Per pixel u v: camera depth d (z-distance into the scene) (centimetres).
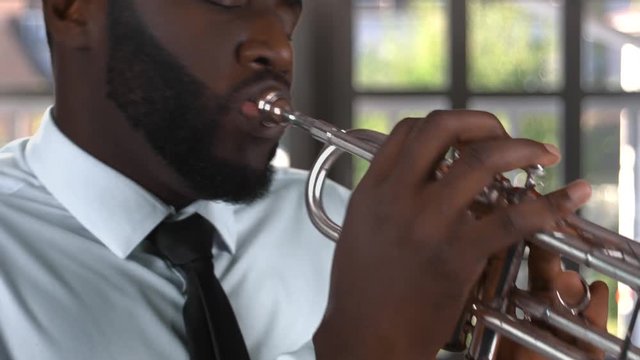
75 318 88
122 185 91
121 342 89
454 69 223
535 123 227
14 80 211
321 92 219
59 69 91
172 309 91
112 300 90
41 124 97
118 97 86
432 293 65
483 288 72
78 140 92
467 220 64
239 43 81
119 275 91
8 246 91
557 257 77
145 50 83
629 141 227
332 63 219
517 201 67
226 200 86
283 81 82
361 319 67
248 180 84
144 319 90
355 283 67
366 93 221
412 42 222
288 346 100
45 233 92
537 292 77
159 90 83
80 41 87
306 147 211
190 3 81
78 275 90
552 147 63
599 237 70
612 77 227
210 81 81
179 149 84
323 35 218
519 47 225
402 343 66
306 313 102
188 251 90
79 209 92
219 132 82
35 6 210
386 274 66
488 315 71
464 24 223
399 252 65
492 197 68
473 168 63
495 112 226
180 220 93
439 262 64
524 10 225
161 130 84
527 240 71
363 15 220
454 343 72
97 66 87
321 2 217
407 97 222
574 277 77
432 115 66
